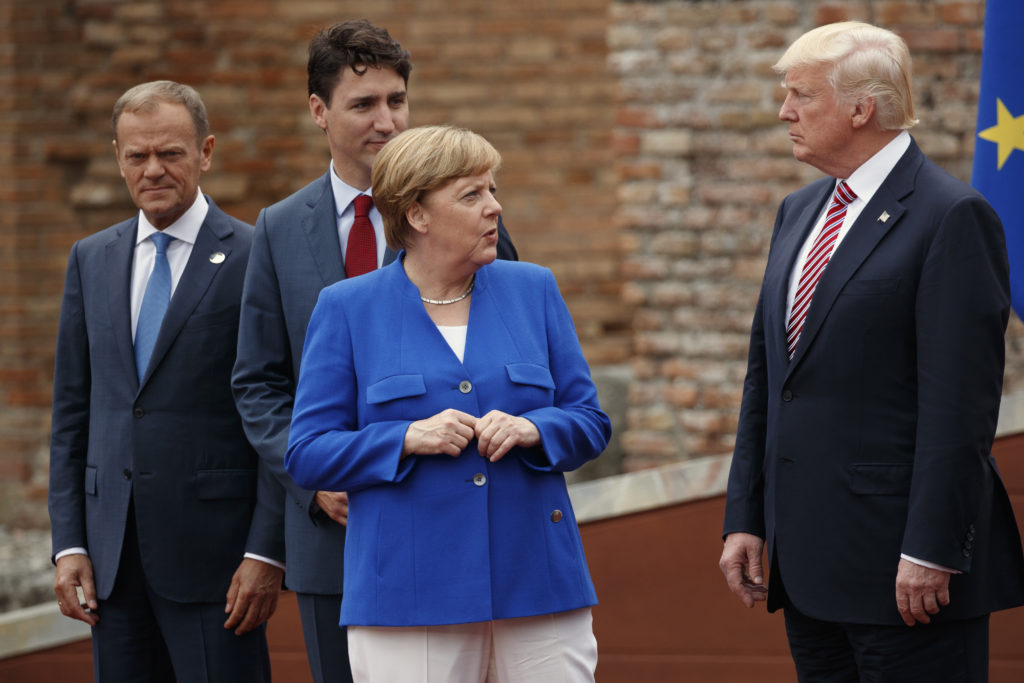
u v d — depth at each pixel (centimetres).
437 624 687
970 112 1460
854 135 786
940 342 734
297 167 2064
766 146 1510
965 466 725
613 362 2086
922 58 1466
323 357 736
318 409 726
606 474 1571
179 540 929
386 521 701
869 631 771
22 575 1562
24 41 1991
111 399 952
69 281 992
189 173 948
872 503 762
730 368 1525
